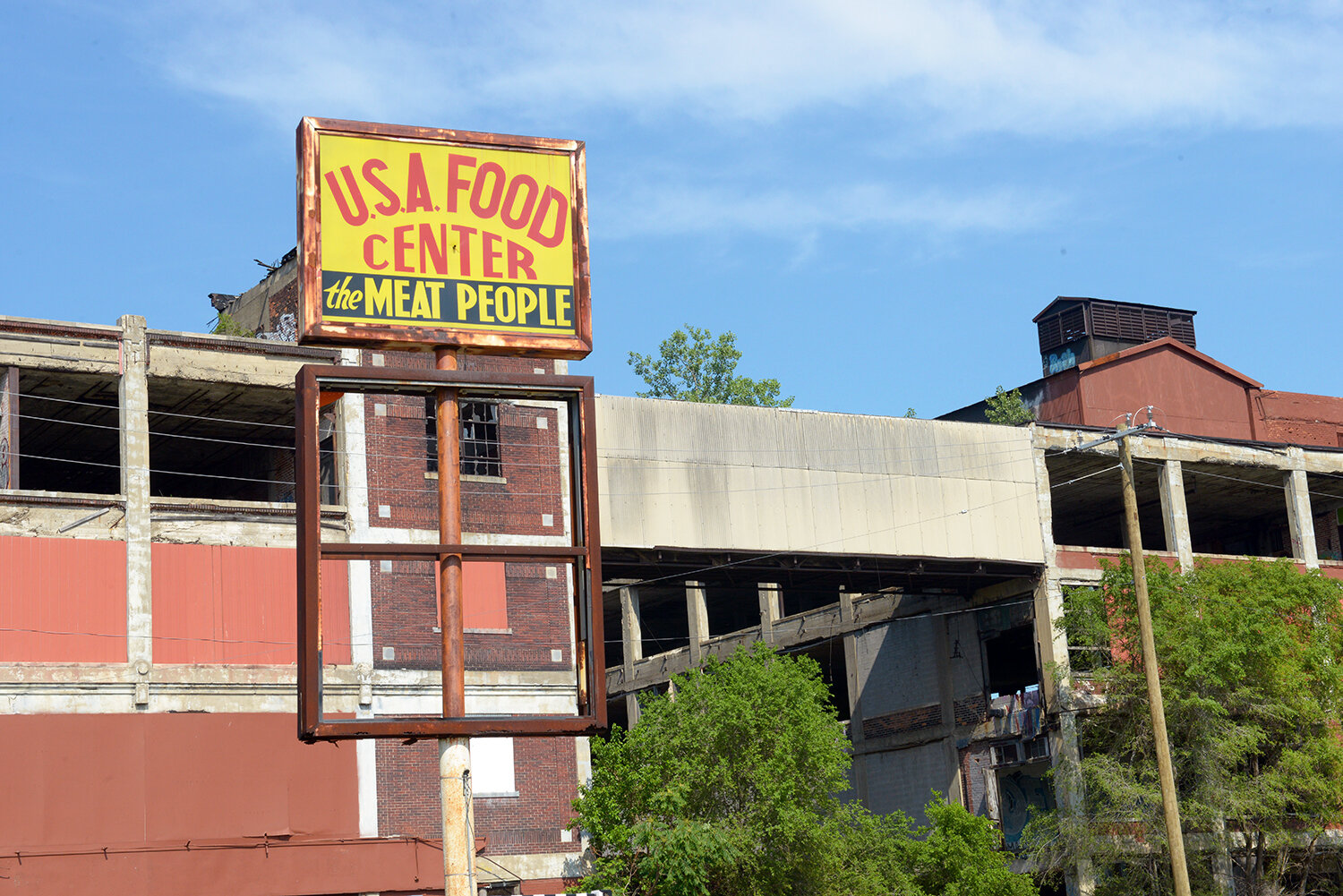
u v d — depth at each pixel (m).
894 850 41.47
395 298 24.95
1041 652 52.34
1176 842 35.50
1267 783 45.41
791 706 39.28
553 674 42.38
